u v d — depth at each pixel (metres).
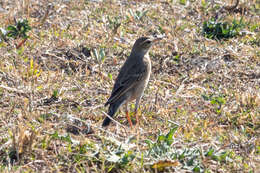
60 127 10.94
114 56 14.89
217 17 17.12
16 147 9.54
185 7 19.00
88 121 11.31
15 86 12.72
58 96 12.48
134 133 10.67
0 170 9.03
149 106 12.02
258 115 11.48
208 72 14.21
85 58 14.68
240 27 16.88
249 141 10.35
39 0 19.08
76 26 16.97
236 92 12.63
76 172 9.27
